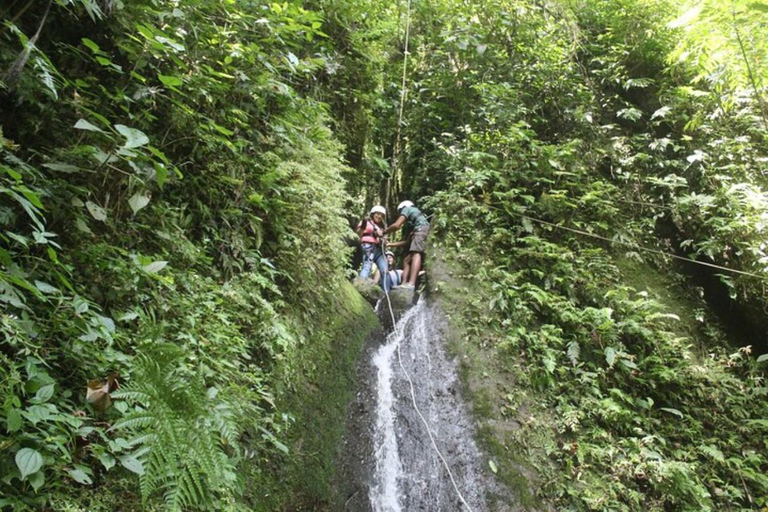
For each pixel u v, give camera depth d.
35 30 2.55
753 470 4.47
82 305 2.02
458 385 4.72
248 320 3.27
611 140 7.10
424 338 5.23
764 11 5.00
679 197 6.46
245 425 2.85
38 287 1.93
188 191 3.31
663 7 7.57
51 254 1.93
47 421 1.86
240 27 3.85
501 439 4.27
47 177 2.41
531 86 7.30
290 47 4.87
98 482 1.98
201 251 3.17
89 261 2.39
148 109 3.00
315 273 4.36
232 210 3.52
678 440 4.61
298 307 4.03
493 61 7.47
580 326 5.20
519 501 3.90
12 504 1.60
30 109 2.41
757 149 6.54
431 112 7.46
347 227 4.78
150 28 2.69
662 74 7.55
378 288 6.05
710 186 6.39
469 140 6.77
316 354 4.03
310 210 4.23
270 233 3.90
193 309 2.84
